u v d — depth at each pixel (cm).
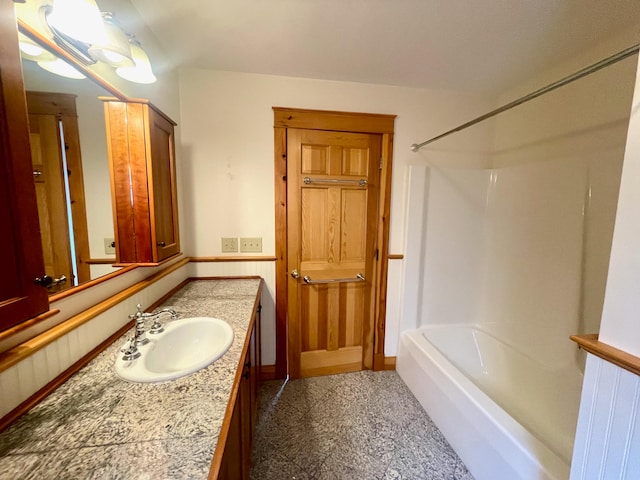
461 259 229
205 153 189
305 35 147
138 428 66
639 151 72
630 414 75
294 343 215
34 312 68
